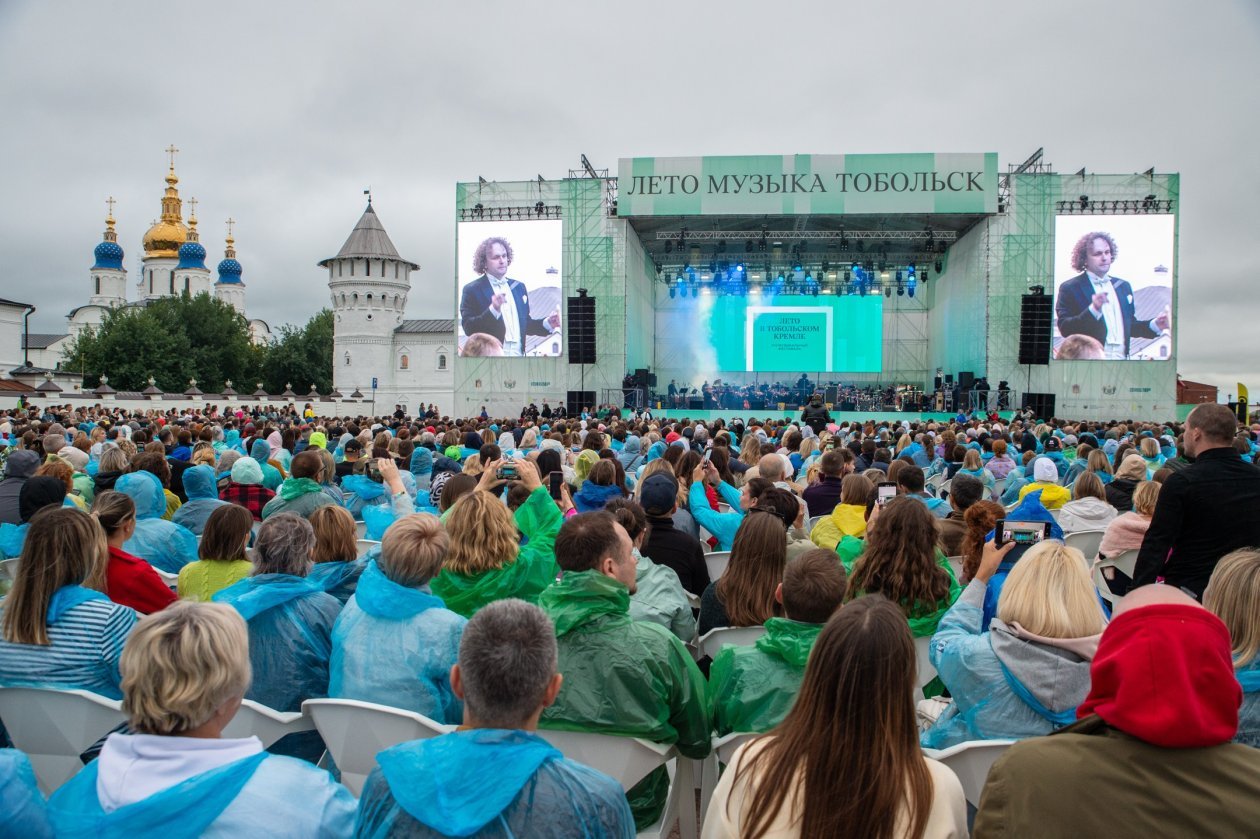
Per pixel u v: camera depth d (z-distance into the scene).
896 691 1.93
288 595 3.60
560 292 33.59
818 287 38.88
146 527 5.84
